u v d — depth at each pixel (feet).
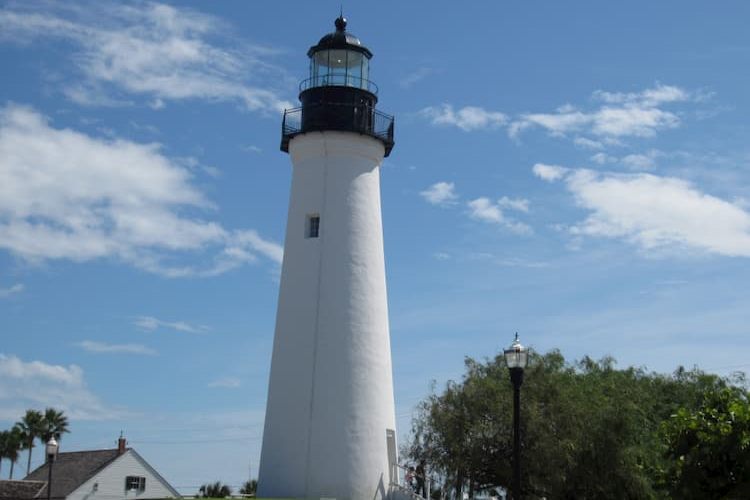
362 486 105.29
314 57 116.37
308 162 114.01
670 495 80.23
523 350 74.59
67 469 198.70
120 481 195.72
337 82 114.83
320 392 106.93
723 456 75.10
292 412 107.45
